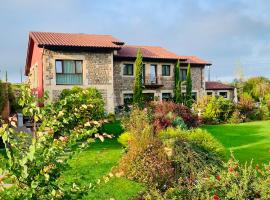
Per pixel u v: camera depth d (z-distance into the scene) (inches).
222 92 1627.7
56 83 994.7
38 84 1058.1
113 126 821.2
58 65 1000.9
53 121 170.4
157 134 462.6
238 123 1059.3
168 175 362.3
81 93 192.2
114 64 1196.5
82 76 1029.2
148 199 281.4
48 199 159.6
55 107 180.7
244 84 2021.4
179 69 1339.8
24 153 161.9
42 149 163.0
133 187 348.5
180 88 1330.0
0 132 161.0
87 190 171.8
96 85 1043.9
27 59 1274.6
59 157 173.3
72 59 1012.5
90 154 496.1
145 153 389.1
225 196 246.1
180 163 384.5
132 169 378.9
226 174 266.2
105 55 1055.6
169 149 400.2
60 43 983.0
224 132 823.1
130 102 1217.4
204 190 257.9
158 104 777.6
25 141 172.9
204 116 1034.7
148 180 358.3
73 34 1142.3
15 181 158.2
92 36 1158.3
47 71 979.3
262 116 1157.7
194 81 1424.7
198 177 285.1
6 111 653.3
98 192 331.9
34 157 150.9
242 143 654.5
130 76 1226.0
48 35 1074.7
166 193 276.1
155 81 1307.8
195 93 1429.6
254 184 245.8
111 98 1059.9
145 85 1266.0
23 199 153.6
